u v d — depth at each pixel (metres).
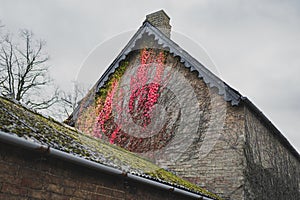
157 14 9.66
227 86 6.90
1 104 3.99
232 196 6.18
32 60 14.25
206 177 6.64
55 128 4.43
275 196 7.30
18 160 2.91
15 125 3.21
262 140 7.30
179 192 4.37
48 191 3.08
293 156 9.37
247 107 6.90
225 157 6.58
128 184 3.87
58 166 3.22
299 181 9.40
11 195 2.79
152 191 4.18
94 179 3.52
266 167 7.19
